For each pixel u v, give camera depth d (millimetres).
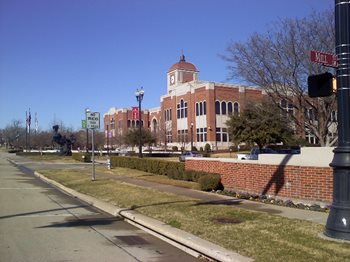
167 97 80938
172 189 16594
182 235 8250
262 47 24547
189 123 72625
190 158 20078
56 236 8984
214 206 11555
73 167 37062
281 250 6766
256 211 10633
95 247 7969
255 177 14406
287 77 18391
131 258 7164
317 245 6969
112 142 101625
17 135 138000
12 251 7656
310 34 18094
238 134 45219
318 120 18734
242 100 23625
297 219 9406
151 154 61656
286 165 12867
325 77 7633
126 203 13086
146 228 9781
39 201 15000
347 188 7250
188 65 87188
